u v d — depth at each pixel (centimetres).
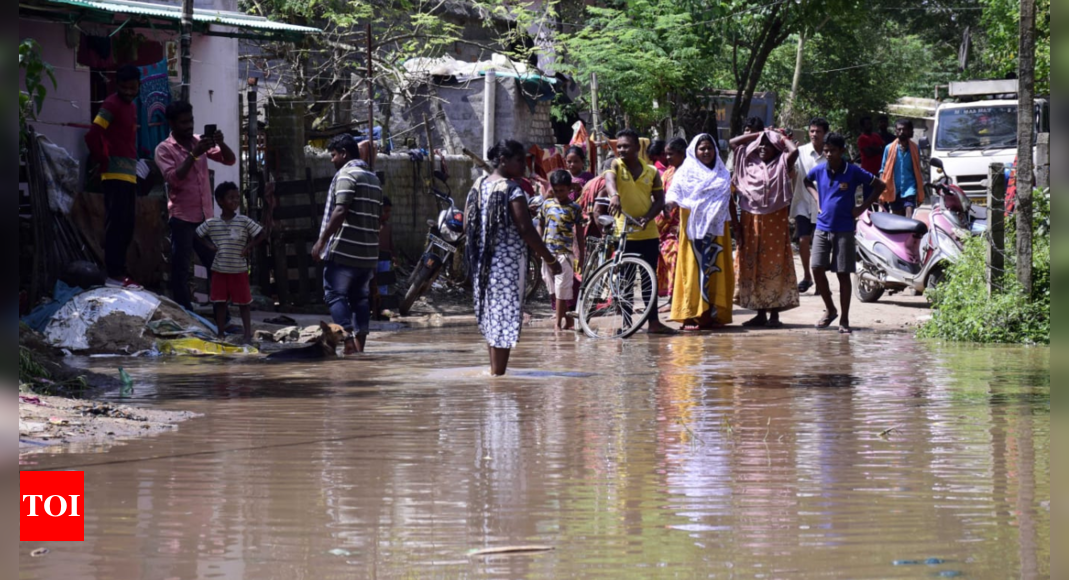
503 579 410
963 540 455
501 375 1029
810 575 410
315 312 1808
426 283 1806
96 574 418
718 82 4438
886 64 5872
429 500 530
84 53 1723
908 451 647
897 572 412
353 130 2478
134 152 1440
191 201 1448
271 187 1772
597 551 444
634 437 700
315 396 895
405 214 2219
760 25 3669
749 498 532
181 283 1457
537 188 2128
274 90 2805
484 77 2964
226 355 1255
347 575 416
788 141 1509
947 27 6444
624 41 3284
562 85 3422
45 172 1380
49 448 654
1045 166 1462
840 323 1468
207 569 423
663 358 1173
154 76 1775
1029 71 1353
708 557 434
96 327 1253
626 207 1462
